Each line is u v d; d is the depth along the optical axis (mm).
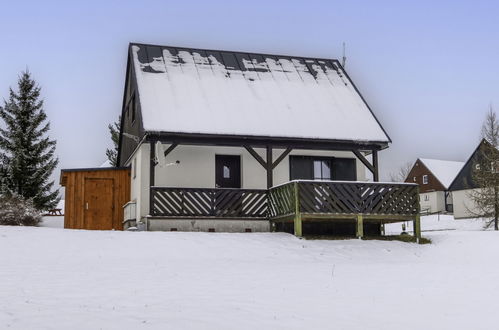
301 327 7422
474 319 8156
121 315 7676
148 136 17906
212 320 7578
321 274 11680
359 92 22172
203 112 19000
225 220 18344
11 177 28312
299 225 16766
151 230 17609
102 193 21406
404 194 17922
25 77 29953
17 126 29250
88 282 9953
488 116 34438
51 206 29250
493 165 32531
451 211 57906
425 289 10391
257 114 19547
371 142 19547
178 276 10859
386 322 7863
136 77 19938
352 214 17359
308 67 23125
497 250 15906
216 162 19922
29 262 11992
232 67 21906
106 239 14750
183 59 21578
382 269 12688
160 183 19016
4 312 7641
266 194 18781
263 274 11422
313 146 19297
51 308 7949
